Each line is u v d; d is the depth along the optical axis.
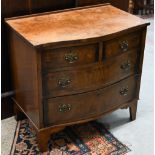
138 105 2.62
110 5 2.45
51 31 1.98
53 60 1.89
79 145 2.20
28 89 2.07
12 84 2.36
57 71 1.93
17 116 2.40
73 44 1.88
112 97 2.21
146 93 2.77
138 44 2.18
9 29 2.11
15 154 2.12
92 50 1.96
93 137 2.28
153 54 3.32
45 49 1.84
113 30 2.00
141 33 2.15
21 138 2.25
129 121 2.44
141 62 2.26
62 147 2.18
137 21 2.14
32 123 2.13
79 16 2.22
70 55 1.91
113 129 2.36
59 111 2.05
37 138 2.11
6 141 2.22
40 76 1.90
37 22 2.10
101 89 2.11
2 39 2.23
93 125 2.39
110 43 2.01
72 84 2.00
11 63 2.27
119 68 2.14
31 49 1.87
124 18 2.20
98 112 2.18
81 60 1.96
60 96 2.01
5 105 2.43
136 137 2.29
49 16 2.20
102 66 2.04
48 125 2.06
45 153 2.12
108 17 2.21
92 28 2.03
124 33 2.03
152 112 2.55
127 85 2.26
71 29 2.01
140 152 2.16
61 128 2.11
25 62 2.01
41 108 1.99
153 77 2.97
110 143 2.22
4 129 2.34
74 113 2.10
